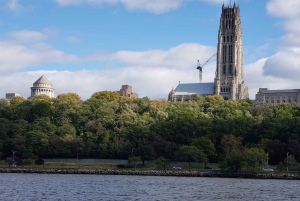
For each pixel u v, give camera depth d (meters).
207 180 195.12
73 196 142.50
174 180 193.62
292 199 141.12
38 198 137.62
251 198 142.38
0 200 133.00
